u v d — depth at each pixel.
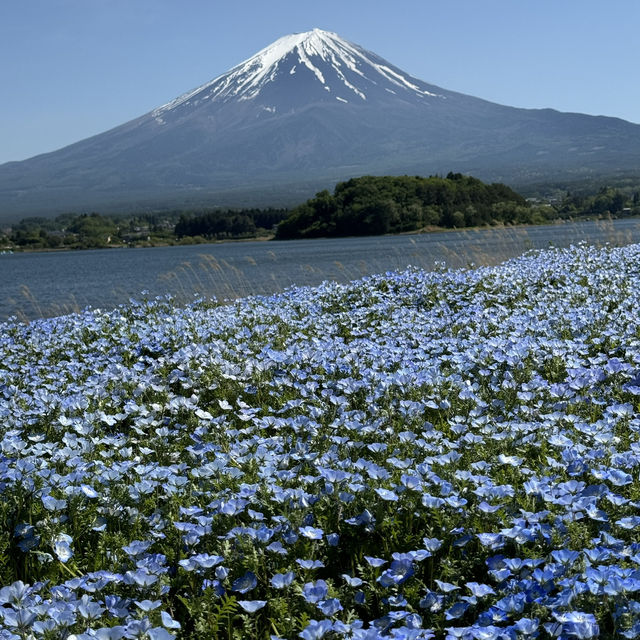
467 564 3.63
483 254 20.05
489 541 3.57
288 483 4.61
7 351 11.67
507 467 4.90
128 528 4.37
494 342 8.29
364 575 3.62
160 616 3.24
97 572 3.47
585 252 18.30
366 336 10.97
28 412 6.75
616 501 3.90
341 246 89.44
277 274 35.69
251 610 3.08
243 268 44.41
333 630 2.90
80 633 3.08
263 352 9.26
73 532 4.29
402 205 132.50
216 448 5.47
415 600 3.42
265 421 6.05
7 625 3.02
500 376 7.36
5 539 4.20
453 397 6.72
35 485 4.60
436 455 5.11
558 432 5.45
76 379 9.02
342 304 13.84
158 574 3.55
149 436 6.43
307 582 3.50
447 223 112.88
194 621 3.42
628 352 7.68
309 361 8.41
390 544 4.00
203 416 6.31
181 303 16.89
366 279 16.64
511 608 3.04
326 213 150.00
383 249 62.88
